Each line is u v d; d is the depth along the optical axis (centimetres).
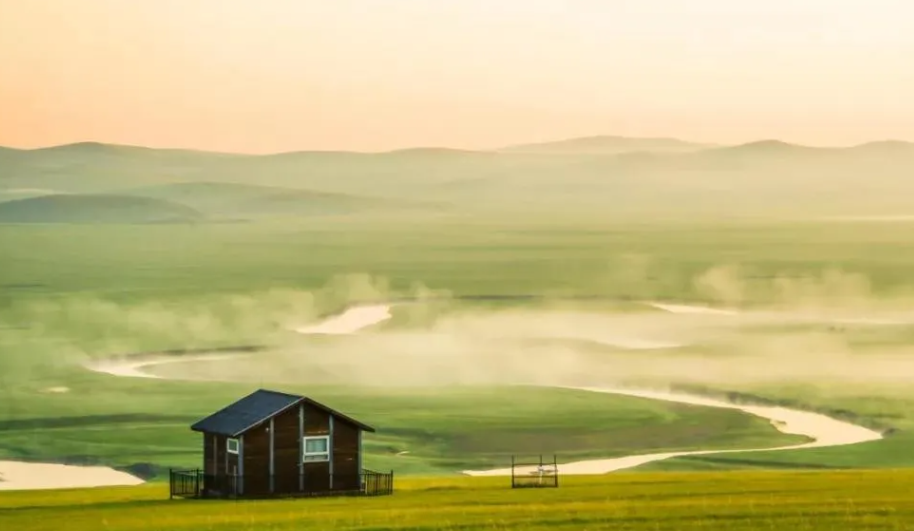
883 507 7750
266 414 8619
